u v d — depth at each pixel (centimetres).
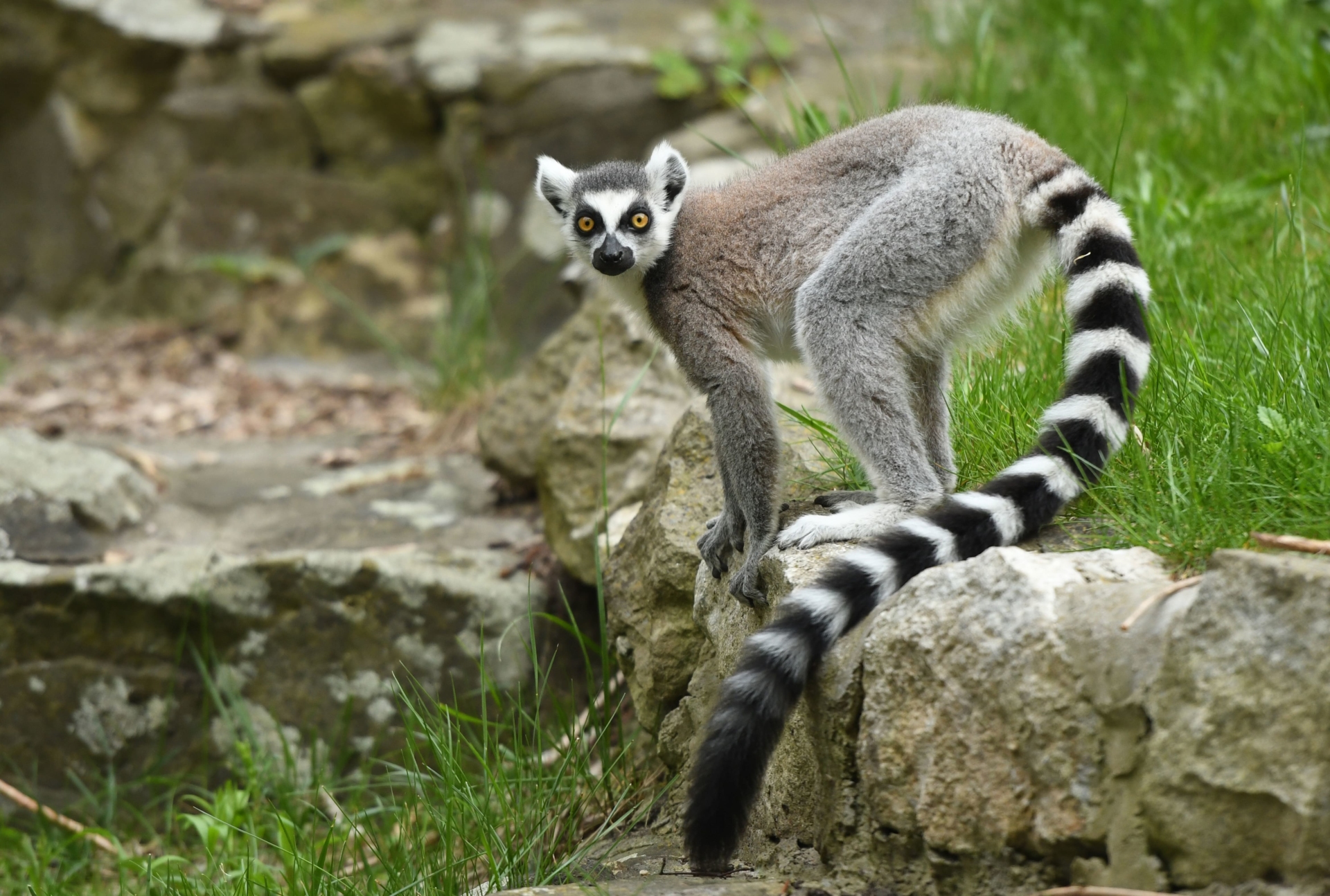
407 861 849
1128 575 581
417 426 1659
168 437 1658
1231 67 1399
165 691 1160
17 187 2253
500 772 906
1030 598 558
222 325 2055
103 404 1794
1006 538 652
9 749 1152
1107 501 689
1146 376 789
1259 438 665
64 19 2147
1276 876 479
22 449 1274
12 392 1847
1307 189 1110
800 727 663
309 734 1152
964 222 749
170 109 2114
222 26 2144
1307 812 466
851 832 624
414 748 965
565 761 899
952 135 777
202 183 2103
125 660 1156
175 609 1145
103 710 1155
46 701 1151
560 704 1109
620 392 1161
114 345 2042
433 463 1486
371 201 2073
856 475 853
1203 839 493
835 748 627
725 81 1903
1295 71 1288
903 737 588
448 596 1148
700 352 828
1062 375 871
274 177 2088
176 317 2109
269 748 1152
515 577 1180
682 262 852
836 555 716
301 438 1652
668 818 832
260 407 1780
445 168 2027
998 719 557
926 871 591
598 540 1073
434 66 2003
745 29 2041
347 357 2005
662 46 1988
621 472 1127
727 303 835
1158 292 989
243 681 1163
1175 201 1113
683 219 871
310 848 939
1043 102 1454
